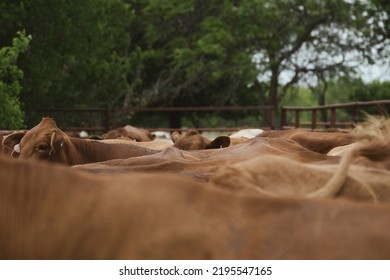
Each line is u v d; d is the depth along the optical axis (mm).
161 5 39844
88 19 24062
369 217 2730
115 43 30859
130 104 40156
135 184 2998
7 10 21359
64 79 25344
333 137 10672
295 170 4094
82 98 26641
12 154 8859
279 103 43906
